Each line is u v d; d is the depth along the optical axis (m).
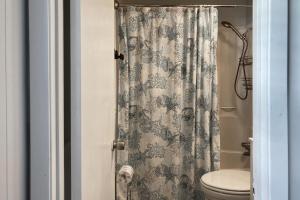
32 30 0.82
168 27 2.55
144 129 2.61
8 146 0.75
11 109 0.77
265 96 0.90
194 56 2.52
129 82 2.56
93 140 1.15
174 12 2.53
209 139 2.55
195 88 2.54
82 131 0.97
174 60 2.55
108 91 1.50
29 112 0.84
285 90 0.89
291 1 0.89
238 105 2.78
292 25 0.89
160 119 2.57
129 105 2.58
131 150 2.62
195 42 2.52
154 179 2.60
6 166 0.74
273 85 0.89
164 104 2.57
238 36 2.74
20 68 0.81
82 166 0.97
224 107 2.79
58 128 0.87
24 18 0.83
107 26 1.45
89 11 1.07
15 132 0.79
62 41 0.89
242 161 2.77
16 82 0.79
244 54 2.72
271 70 0.89
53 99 0.85
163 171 2.60
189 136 2.59
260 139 0.93
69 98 0.98
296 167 0.90
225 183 2.07
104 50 1.38
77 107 0.95
